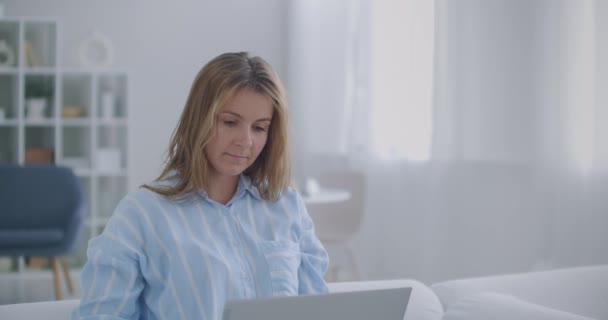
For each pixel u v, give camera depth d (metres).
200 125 1.28
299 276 1.41
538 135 3.42
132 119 5.48
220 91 1.25
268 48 5.69
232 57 1.30
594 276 1.79
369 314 1.05
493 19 3.67
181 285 1.22
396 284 1.72
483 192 3.80
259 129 1.31
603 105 3.10
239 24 5.64
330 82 5.14
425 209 4.27
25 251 3.84
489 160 3.73
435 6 4.07
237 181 1.40
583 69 3.22
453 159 3.97
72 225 3.97
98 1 5.39
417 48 4.33
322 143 5.20
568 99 3.28
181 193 1.28
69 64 5.34
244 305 0.95
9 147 4.77
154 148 5.52
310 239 1.45
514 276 1.79
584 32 3.21
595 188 3.14
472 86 3.82
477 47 3.77
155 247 1.23
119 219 1.24
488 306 1.42
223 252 1.27
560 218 3.31
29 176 4.32
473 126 3.82
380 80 4.73
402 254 4.49
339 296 1.02
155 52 5.50
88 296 1.18
